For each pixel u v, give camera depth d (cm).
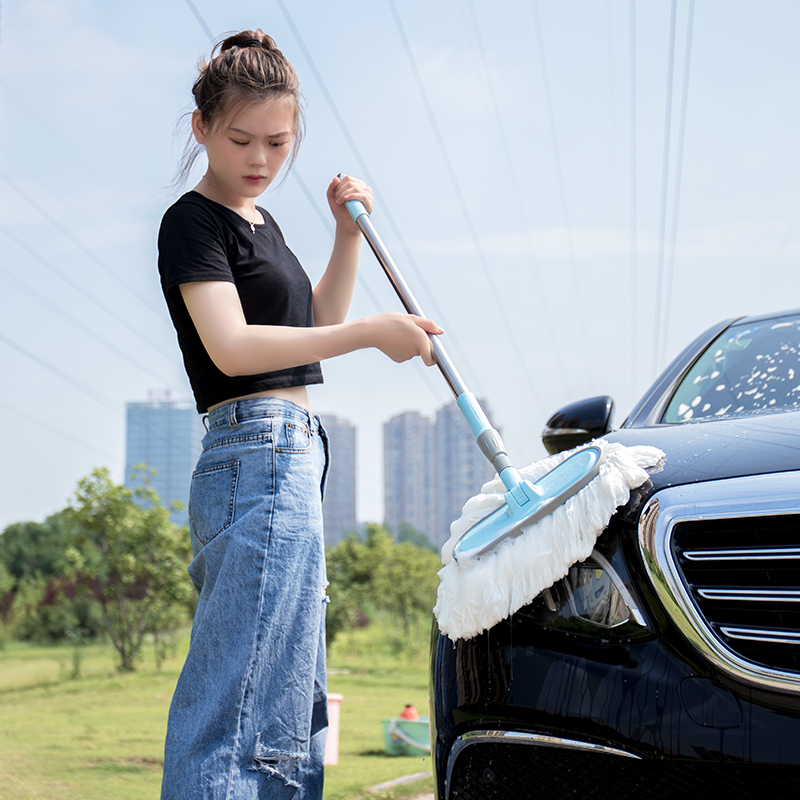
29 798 307
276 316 159
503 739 129
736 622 118
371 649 1548
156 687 850
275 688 142
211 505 148
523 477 154
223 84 151
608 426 209
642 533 127
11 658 1445
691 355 228
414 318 153
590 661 124
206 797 133
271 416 150
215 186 162
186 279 148
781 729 111
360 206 180
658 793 118
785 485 123
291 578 145
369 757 435
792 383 198
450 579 141
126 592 1220
